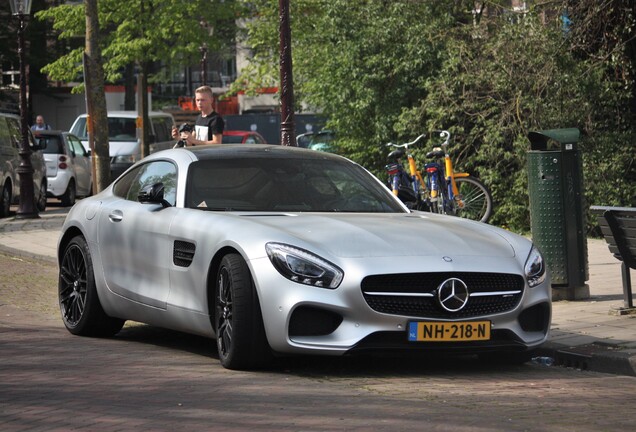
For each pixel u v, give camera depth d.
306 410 6.95
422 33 22.23
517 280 8.47
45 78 64.00
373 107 22.89
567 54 20.62
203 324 8.84
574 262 12.17
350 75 22.80
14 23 60.09
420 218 9.29
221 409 6.98
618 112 20.86
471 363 9.17
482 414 6.93
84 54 22.45
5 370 8.47
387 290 8.09
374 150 22.75
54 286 14.52
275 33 37.47
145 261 9.57
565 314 11.20
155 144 40.22
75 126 39.44
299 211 9.27
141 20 41.81
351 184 9.79
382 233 8.52
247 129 56.31
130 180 10.45
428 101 21.55
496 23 21.81
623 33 20.78
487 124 20.80
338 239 8.31
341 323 8.03
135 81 72.69
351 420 6.66
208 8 42.06
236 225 8.62
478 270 8.26
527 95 20.59
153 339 10.30
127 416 6.78
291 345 8.04
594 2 20.61
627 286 11.15
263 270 8.16
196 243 8.87
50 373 8.33
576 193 12.19
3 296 13.39
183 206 9.36
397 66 22.23
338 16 23.06
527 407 7.23
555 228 12.17
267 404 7.15
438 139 21.61
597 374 8.82
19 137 28.33
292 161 9.86
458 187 20.28
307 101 26.86
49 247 18.70
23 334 10.48
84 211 10.61
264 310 8.14
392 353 8.15
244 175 9.60
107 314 10.25
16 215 25.88
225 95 42.16
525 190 20.27
